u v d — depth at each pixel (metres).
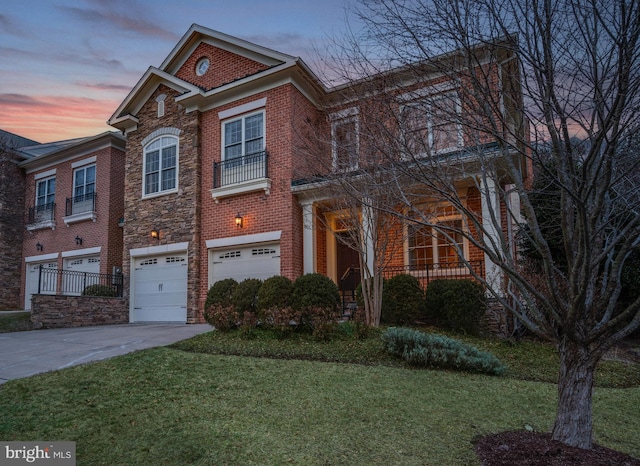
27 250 18.48
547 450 3.42
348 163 7.89
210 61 13.55
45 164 18.47
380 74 5.00
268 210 11.70
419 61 3.89
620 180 3.39
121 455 3.47
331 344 7.56
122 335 9.37
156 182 13.86
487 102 3.43
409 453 3.58
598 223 3.65
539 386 5.64
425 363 6.39
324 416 4.35
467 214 3.68
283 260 11.27
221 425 4.07
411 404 4.76
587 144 3.34
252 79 12.12
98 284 14.26
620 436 4.13
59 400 4.67
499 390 5.40
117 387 5.12
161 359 6.47
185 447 3.61
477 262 9.90
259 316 8.70
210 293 9.52
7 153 18.23
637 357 7.85
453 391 5.28
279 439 3.80
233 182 12.38
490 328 9.04
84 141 16.72
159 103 14.12
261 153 11.95
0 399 4.70
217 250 12.59
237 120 12.73
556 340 3.66
